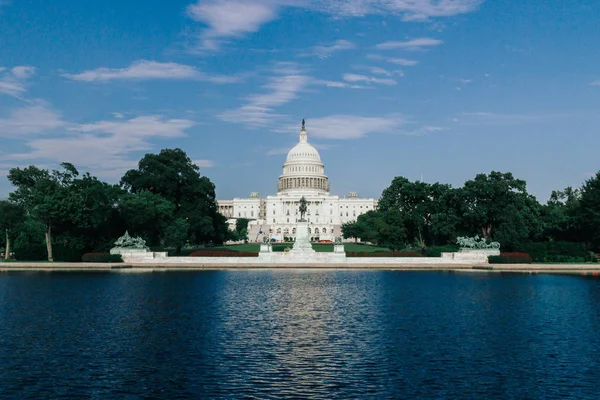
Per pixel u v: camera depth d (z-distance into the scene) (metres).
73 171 105.38
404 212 137.38
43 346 31.81
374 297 52.16
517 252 101.19
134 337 34.16
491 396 24.08
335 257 97.00
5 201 107.50
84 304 46.62
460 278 72.31
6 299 49.47
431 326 38.00
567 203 159.25
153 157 128.88
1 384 25.27
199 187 129.25
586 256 102.94
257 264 93.94
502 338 34.38
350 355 30.30
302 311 43.78
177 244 109.81
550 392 24.61
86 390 24.55
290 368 27.88
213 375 26.72
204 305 46.50
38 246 99.81
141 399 23.53
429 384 25.56
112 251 97.62
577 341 33.69
